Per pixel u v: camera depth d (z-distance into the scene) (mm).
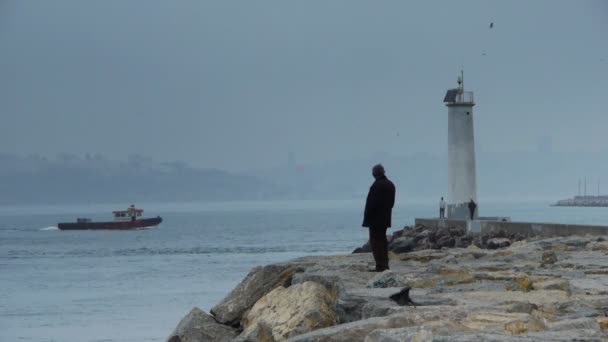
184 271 142375
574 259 42750
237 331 35875
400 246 101250
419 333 18781
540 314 23484
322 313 29062
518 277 31500
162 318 80562
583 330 18797
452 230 104375
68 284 125500
